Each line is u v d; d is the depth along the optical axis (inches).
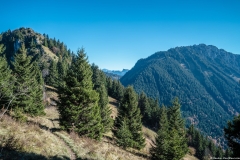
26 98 1037.2
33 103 1171.9
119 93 4192.9
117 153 802.8
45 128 773.9
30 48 6387.8
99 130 875.4
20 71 1086.4
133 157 871.1
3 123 586.6
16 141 469.7
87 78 879.1
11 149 436.8
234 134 489.4
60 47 7426.2
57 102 847.7
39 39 7440.9
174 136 1050.1
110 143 1019.3
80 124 816.9
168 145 991.6
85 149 670.5
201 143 3304.6
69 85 843.4
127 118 1186.6
